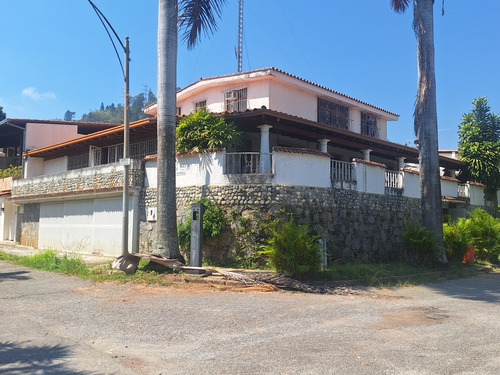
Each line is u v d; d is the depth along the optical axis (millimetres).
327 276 10812
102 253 16203
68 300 7902
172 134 11570
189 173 13484
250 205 12320
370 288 10250
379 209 15281
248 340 5422
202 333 5746
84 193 16578
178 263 10883
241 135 13820
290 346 5164
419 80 14391
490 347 5203
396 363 4559
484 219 17531
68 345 5156
